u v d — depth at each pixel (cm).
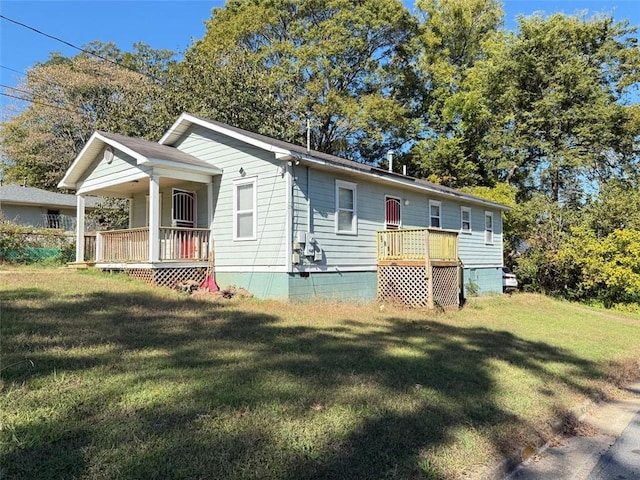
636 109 2369
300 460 305
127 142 1184
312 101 2603
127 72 3095
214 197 1230
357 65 2791
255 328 718
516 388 520
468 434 380
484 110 2630
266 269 1101
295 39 2730
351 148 3006
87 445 302
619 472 367
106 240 1302
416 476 306
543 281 2073
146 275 1129
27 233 1775
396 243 1254
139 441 309
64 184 1388
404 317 998
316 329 755
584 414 509
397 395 448
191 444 311
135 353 522
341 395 431
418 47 2900
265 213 1109
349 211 1255
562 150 2459
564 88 2469
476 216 1906
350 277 1237
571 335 951
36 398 371
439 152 2717
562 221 2112
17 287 941
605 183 2353
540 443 407
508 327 981
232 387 428
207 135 1255
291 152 1021
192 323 718
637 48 2525
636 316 1539
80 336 579
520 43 2541
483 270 1925
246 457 301
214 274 1213
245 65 2188
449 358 628
